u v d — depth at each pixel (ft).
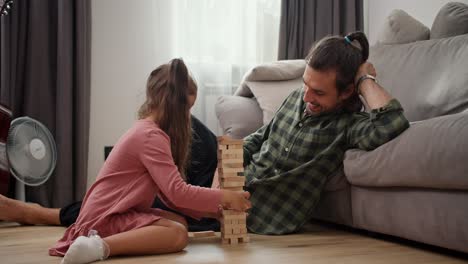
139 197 4.77
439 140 4.29
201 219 6.14
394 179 4.81
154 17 10.09
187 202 4.75
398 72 7.02
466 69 6.01
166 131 5.11
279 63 8.39
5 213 6.74
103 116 9.84
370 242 5.28
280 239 5.51
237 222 5.25
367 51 5.78
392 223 5.05
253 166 6.35
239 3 10.46
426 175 4.41
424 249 4.85
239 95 8.70
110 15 9.86
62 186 8.92
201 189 4.83
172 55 10.18
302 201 5.91
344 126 5.75
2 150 7.59
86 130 9.27
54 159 8.38
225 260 4.34
